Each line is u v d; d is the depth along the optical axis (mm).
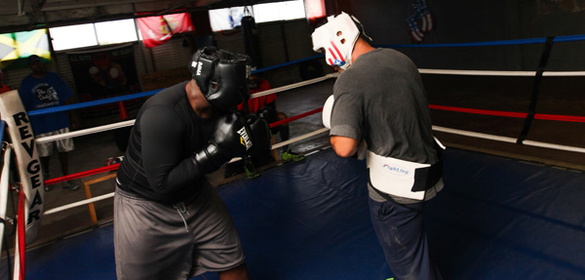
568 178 2783
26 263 2625
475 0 8039
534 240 2203
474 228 2393
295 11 11703
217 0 8250
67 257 2656
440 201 2748
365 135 1479
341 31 1483
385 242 1602
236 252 1720
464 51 8555
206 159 1393
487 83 7625
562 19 7078
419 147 1449
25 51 8352
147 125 1347
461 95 7145
